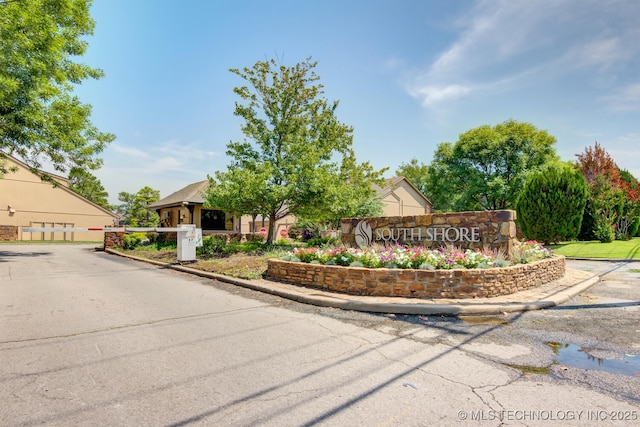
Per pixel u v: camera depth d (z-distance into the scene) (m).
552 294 6.32
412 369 3.31
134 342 4.04
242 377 3.13
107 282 8.32
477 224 8.71
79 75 17.23
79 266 11.68
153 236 19.75
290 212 15.03
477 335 4.33
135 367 3.34
